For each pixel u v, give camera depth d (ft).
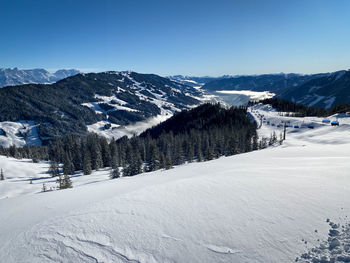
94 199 40.16
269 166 53.78
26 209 37.83
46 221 26.81
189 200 28.40
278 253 17.47
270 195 27.43
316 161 54.13
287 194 27.30
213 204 26.45
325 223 20.44
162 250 19.16
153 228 22.36
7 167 270.26
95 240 21.36
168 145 266.16
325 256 16.43
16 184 207.10
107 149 268.00
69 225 24.54
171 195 31.04
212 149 230.27
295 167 46.37
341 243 17.37
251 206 24.90
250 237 19.49
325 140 174.29
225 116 409.28
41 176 259.60
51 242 21.90
